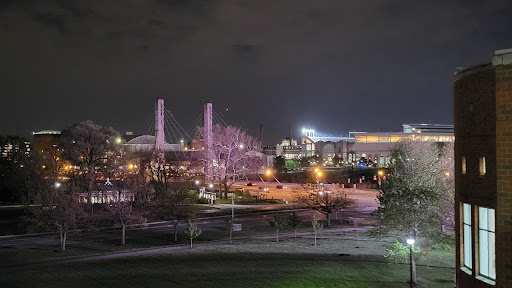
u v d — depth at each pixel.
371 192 108.31
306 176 150.88
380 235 36.88
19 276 29.97
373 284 30.25
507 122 20.12
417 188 34.44
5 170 91.94
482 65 22.09
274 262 36.22
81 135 86.94
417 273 34.03
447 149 56.69
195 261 36.22
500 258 20.23
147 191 64.69
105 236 52.97
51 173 91.12
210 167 104.19
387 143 197.25
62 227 45.56
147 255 39.78
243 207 82.00
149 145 145.88
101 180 86.12
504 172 20.17
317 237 51.53
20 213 68.69
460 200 24.39
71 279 29.11
